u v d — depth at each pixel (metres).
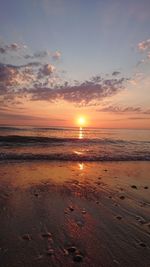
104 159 11.52
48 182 6.75
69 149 14.84
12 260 2.75
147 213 4.62
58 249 3.07
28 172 7.95
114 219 4.25
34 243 3.21
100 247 3.18
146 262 2.84
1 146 15.07
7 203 4.85
